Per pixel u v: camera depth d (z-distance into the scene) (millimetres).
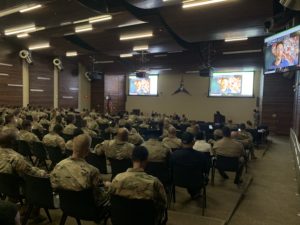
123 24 8641
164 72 16156
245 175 5562
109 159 3693
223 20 7711
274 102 13055
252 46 10664
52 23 8727
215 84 15234
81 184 2299
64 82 16250
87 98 17828
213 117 15250
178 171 3543
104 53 13516
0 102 13094
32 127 6316
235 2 6543
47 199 2496
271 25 6738
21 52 13688
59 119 6719
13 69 13570
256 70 14008
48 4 7055
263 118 13281
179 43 10766
